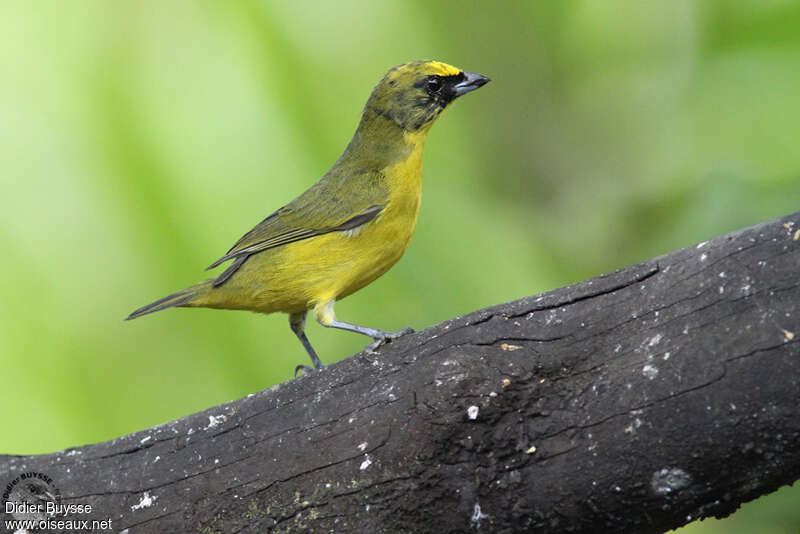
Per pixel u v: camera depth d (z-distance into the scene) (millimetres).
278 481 7727
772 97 10922
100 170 10141
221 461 7941
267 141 10500
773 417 6418
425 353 7590
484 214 11781
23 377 10289
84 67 10234
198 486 7949
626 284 7227
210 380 10836
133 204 10219
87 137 10133
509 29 12891
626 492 6887
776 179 10555
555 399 7105
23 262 10102
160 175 10211
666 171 11875
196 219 10344
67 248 10141
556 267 11844
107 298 10352
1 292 10148
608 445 6883
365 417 7562
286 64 11023
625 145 12617
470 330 7527
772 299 6562
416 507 7355
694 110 11430
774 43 11047
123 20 10383
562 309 7355
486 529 7270
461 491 7242
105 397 10469
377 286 11227
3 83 10117
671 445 6703
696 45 11852
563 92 13359
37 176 10062
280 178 10484
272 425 7887
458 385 7254
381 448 7438
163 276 10336
